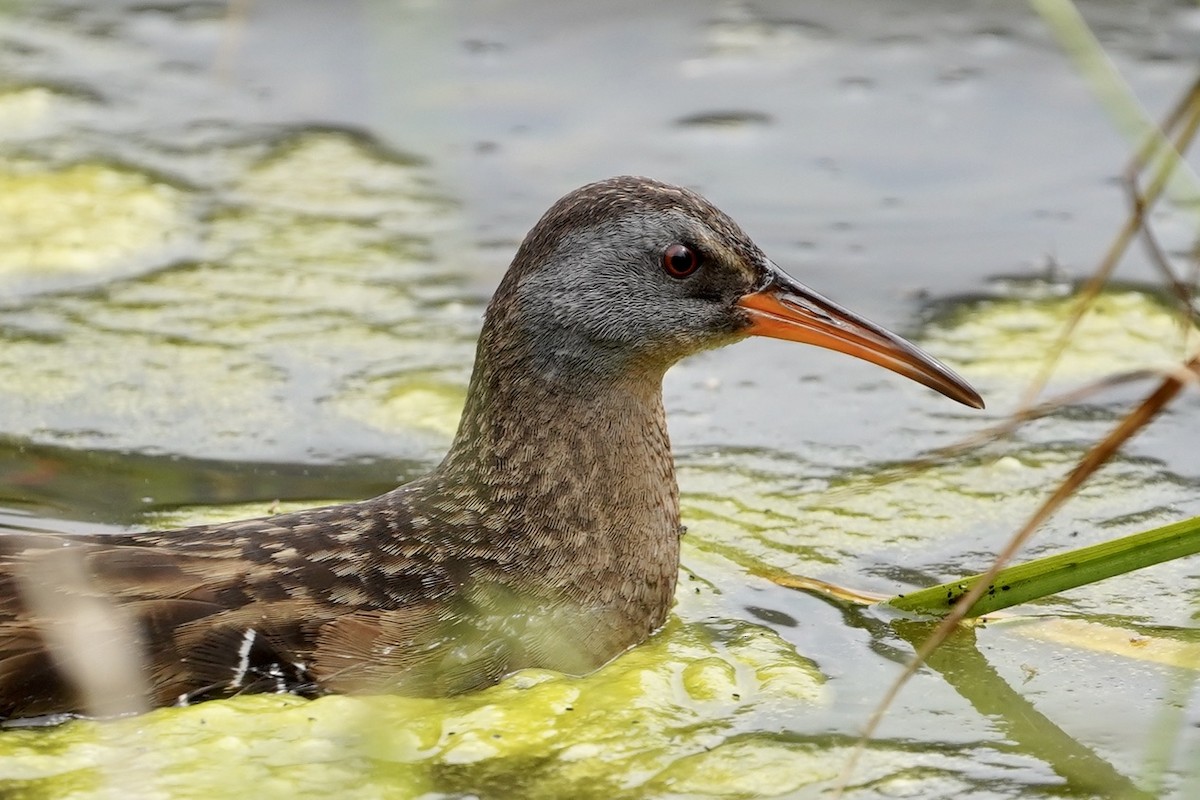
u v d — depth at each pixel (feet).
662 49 56.39
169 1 58.70
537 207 49.32
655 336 33.17
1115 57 54.19
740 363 44.80
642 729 30.83
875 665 33.09
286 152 52.19
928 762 30.14
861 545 37.22
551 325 32.55
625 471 32.76
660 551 33.27
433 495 32.58
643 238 32.94
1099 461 26.07
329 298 46.14
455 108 52.24
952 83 54.85
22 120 52.75
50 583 29.78
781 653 33.32
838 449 40.88
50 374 42.45
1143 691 32.22
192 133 52.70
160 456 39.68
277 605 30.40
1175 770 29.78
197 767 28.96
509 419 32.60
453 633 31.19
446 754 29.94
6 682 29.27
